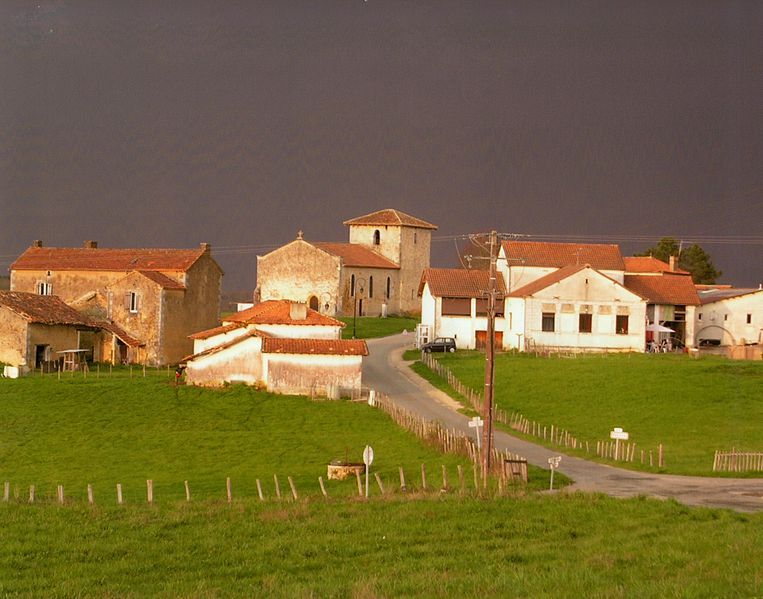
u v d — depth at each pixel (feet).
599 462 359.25
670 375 530.27
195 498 286.25
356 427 427.33
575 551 206.80
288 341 501.97
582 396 491.72
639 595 168.25
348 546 215.51
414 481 315.17
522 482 299.99
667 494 288.51
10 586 189.16
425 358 604.49
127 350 607.37
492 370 317.01
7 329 540.93
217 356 503.20
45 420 433.07
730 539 212.64
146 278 611.47
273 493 303.48
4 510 253.24
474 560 200.85
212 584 187.93
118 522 239.30
